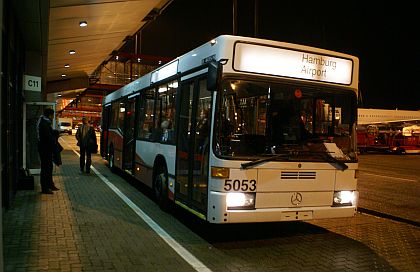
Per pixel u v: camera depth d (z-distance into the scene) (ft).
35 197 31.48
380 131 124.36
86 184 39.17
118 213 27.40
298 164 21.04
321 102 22.27
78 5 38.06
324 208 21.75
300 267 18.54
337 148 22.41
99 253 19.01
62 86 108.99
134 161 37.88
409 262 20.15
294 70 21.77
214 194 19.90
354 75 23.43
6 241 20.35
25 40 42.60
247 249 20.97
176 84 27.30
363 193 44.68
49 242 20.38
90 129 47.57
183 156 24.67
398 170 72.18
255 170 20.21
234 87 20.43
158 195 29.32
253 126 20.67
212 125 20.36
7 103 25.43
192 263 18.25
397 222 29.86
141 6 45.06
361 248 22.30
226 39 20.49
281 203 20.72
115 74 146.82
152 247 20.33
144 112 35.70
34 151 39.70
